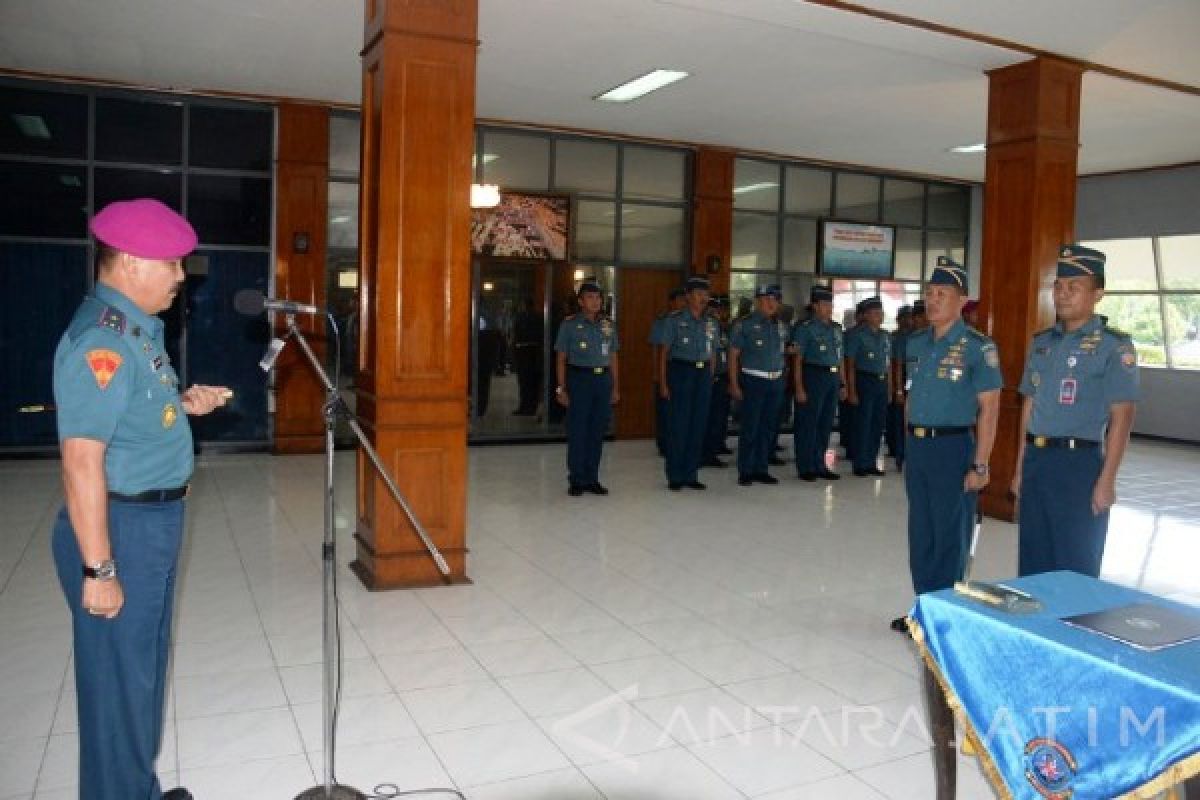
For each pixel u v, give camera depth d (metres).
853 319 11.50
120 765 2.15
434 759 2.82
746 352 7.62
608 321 7.09
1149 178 11.59
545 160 9.60
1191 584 5.12
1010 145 6.66
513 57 6.99
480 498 6.87
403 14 4.35
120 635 2.11
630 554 5.34
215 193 8.38
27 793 2.56
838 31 6.16
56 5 5.96
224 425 8.57
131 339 2.07
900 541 5.79
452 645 3.81
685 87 7.79
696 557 5.31
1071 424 3.48
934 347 3.97
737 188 10.70
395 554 4.56
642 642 3.90
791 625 4.16
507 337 9.62
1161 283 11.70
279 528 5.76
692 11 5.87
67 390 1.97
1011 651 1.94
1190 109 8.06
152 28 6.42
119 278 2.10
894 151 10.39
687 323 7.24
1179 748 1.64
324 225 8.60
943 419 3.91
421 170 4.44
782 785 2.71
